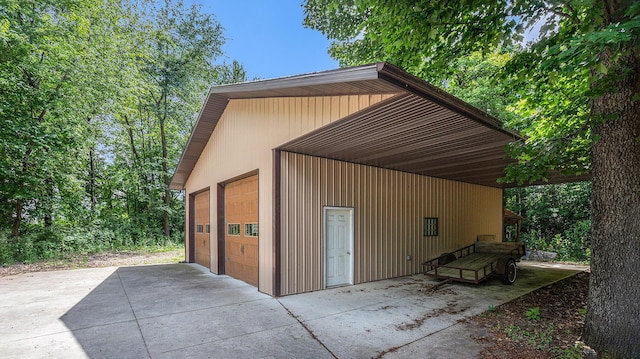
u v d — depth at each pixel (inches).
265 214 240.5
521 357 125.3
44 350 136.6
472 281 249.4
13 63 388.8
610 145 126.6
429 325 165.5
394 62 236.2
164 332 157.5
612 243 124.6
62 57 419.2
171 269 370.3
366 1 171.8
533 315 172.1
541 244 513.3
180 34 693.3
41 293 241.8
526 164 157.3
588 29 112.4
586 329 133.2
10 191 410.9
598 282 128.9
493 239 423.5
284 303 208.4
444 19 147.4
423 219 342.6
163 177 701.9
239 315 183.6
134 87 561.3
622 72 118.3
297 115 205.8
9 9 374.9
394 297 224.5
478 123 172.1
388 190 308.0
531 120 213.8
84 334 155.0
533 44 135.1
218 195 341.4
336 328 161.9
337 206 265.3
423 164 291.6
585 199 506.6
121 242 564.4
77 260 436.1
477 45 191.5
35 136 386.0
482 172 336.2
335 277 261.6
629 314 118.9
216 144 351.6
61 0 440.5
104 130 617.6
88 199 597.3
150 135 700.0
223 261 334.6
